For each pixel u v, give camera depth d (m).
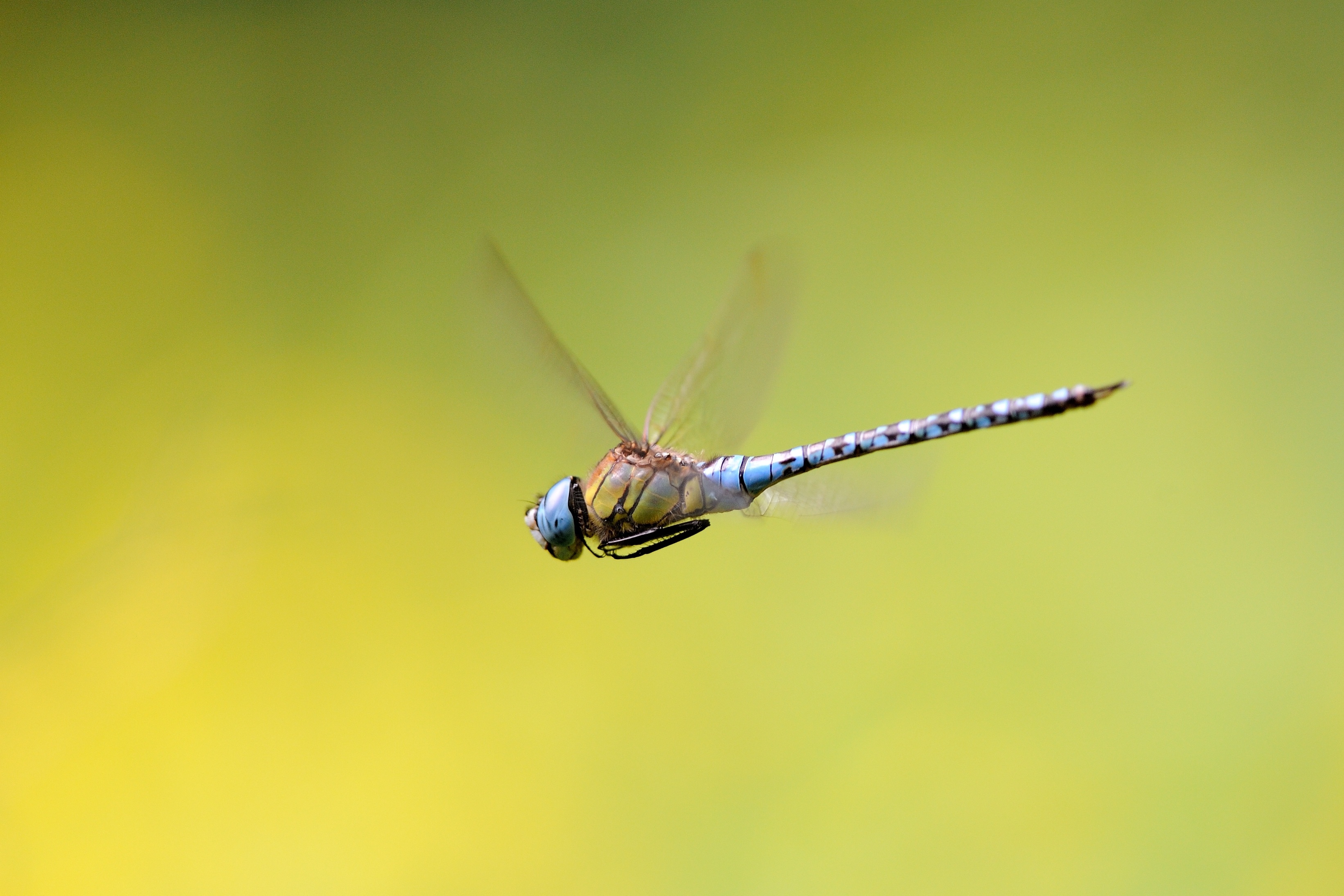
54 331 1.73
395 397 1.69
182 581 1.60
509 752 1.58
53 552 1.60
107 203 1.79
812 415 1.69
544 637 1.59
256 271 1.78
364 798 1.58
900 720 1.58
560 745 1.58
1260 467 1.59
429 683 1.59
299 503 1.62
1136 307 1.66
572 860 1.58
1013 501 1.59
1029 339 1.67
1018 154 1.75
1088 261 1.69
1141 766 1.57
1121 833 1.57
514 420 1.63
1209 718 1.58
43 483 1.64
